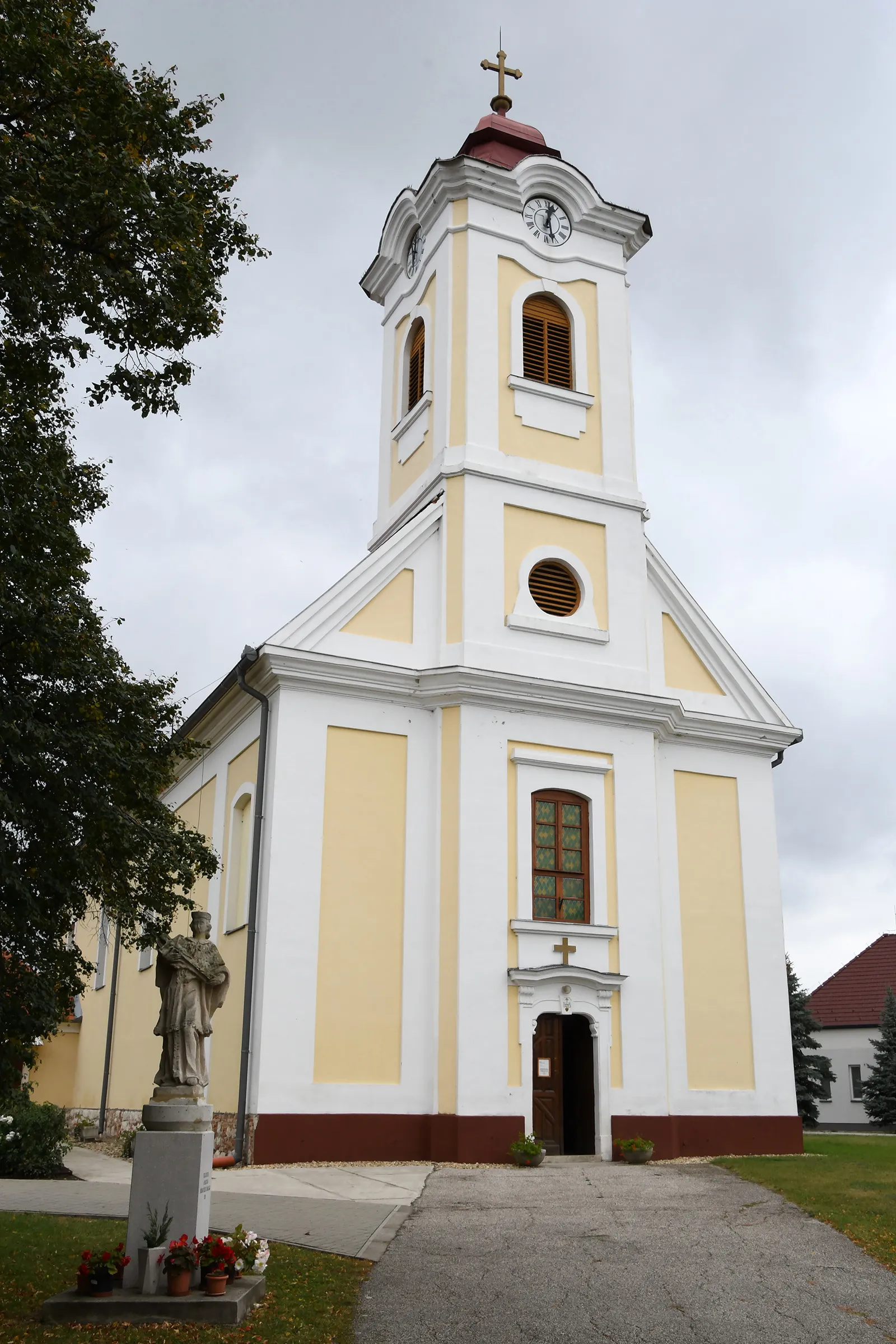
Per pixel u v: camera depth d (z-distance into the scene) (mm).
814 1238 12609
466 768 21438
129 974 30344
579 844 22297
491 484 23531
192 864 15828
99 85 11938
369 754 21359
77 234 11906
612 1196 15367
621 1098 21000
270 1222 13180
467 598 22609
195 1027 10750
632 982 21719
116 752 14164
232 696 23219
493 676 21844
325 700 21297
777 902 24219
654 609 24938
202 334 12883
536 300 25531
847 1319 9930
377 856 20891
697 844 23875
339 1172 17969
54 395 13109
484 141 26828
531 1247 12102
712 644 25219
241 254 13523
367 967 20312
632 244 26812
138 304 12352
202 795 25984
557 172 25984
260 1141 18938
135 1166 10055
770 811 24797
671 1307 10141
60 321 12141
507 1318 9758
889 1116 38812
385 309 28359
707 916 23484
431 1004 20469
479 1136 19719
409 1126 19844
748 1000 23328
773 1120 22734
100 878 14531
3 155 10945
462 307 24641
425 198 25938
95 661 14539
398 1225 13141
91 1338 8844
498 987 20594
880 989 46062
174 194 12234
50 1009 13734
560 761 22172
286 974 19750
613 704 22859
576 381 25297
